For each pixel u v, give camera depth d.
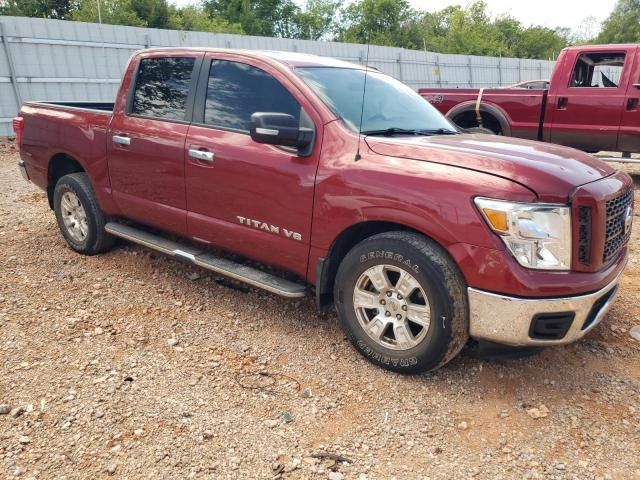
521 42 52.00
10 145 11.26
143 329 3.72
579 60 8.49
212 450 2.60
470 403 3.03
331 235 3.28
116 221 4.86
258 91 3.69
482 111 9.20
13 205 6.84
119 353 3.41
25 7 32.31
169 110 4.13
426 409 2.97
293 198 3.40
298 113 3.48
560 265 2.79
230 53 3.90
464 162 2.94
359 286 3.28
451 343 2.95
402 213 2.98
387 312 3.20
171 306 4.07
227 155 3.67
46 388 3.01
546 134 8.80
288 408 2.95
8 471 2.41
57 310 3.93
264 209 3.56
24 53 11.95
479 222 2.77
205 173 3.80
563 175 2.86
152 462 2.51
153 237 4.43
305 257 3.47
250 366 3.34
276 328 3.80
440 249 2.95
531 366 3.37
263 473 2.48
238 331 3.75
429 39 38.19
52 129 4.95
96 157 4.57
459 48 42.91
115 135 4.38
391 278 3.28
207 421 2.81
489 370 3.31
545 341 2.87
